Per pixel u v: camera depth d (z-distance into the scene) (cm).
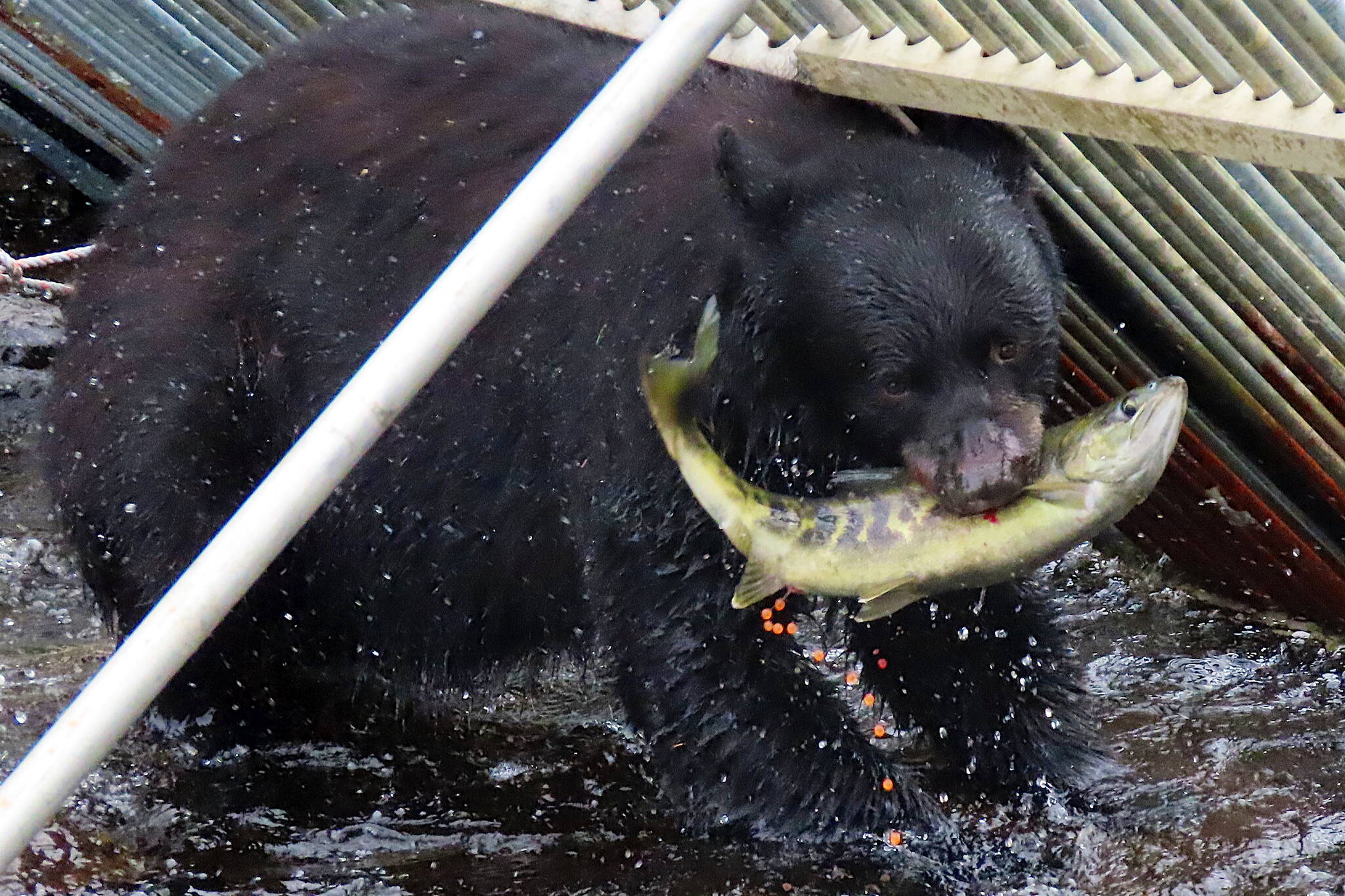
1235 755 934
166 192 1020
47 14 1451
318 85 997
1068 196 923
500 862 862
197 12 1323
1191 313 949
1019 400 794
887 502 676
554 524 963
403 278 941
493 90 944
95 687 564
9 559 1265
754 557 683
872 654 986
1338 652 1079
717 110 905
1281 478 1017
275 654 1073
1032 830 878
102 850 870
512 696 1091
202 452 991
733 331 848
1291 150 745
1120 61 783
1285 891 778
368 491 1014
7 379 1584
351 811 934
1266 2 713
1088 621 1157
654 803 934
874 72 861
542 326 920
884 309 792
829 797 891
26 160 2002
